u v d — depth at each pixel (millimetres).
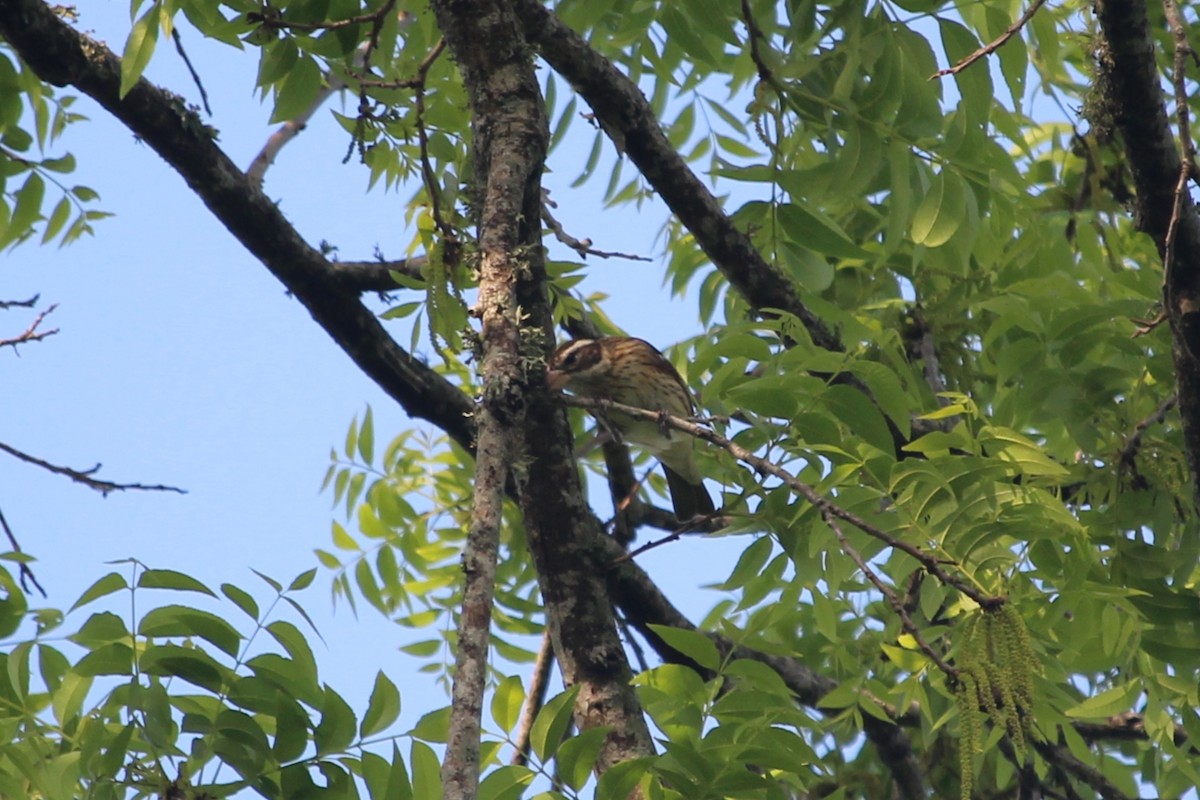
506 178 7980
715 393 9039
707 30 10961
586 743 7773
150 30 9359
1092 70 10164
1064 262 12562
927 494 8570
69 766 7516
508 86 8555
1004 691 6828
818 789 12859
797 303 11594
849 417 8445
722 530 9156
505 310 7035
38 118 12305
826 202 12508
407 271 12656
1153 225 9484
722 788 8055
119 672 7797
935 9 10531
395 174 12008
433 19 11359
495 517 6250
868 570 7094
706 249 11547
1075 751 10031
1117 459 9867
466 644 5805
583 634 10008
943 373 13117
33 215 12383
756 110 10703
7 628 7988
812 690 12336
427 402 12758
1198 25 12469
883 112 10656
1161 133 9141
